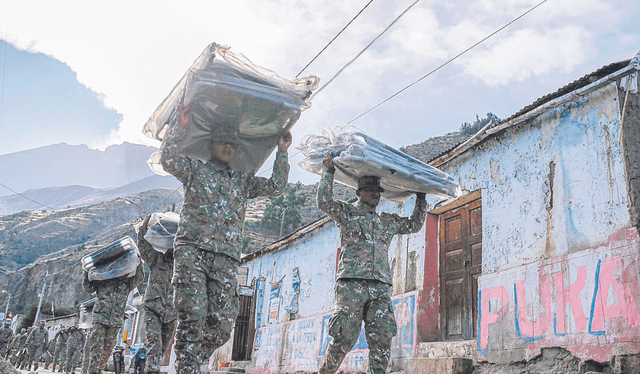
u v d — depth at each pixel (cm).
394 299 920
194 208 405
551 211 643
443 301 848
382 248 510
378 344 475
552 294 607
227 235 413
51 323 4378
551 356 588
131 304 2873
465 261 812
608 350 521
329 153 523
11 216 19262
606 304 537
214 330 401
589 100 623
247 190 446
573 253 595
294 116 424
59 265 11431
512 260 686
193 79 395
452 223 868
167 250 616
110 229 17475
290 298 1338
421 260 880
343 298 483
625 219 543
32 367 1809
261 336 1458
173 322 645
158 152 430
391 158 522
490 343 680
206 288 401
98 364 755
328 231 1225
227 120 408
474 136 787
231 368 1497
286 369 1261
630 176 549
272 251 1545
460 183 837
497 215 736
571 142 637
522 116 702
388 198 586
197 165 417
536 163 686
